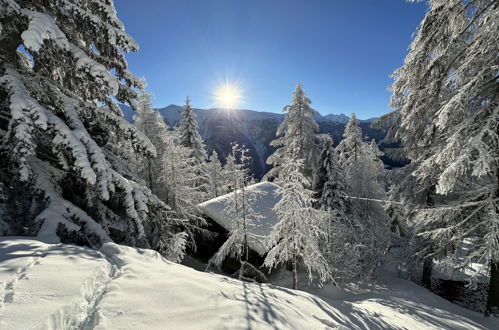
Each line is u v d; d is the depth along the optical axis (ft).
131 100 29.60
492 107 23.00
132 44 23.47
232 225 35.19
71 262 13.42
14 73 19.85
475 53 21.70
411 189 39.81
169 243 33.86
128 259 16.85
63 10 21.40
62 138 18.57
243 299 13.85
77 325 9.40
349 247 42.45
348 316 18.98
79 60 20.24
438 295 37.68
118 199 25.21
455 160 22.66
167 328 9.78
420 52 26.48
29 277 11.07
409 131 35.86
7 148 18.61
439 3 26.11
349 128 85.20
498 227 22.79
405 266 44.88
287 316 13.41
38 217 18.69
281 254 29.27
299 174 28.27
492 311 26.86
